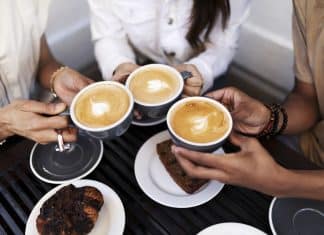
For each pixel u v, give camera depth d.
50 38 1.35
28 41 0.90
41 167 0.69
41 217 0.57
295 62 0.87
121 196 0.64
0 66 0.88
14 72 0.90
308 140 0.95
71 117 0.59
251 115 0.70
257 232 0.57
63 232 0.55
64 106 0.66
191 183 0.63
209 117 0.59
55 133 0.65
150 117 0.70
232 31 0.99
